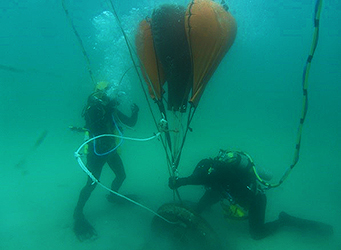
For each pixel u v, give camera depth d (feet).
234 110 63.67
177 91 9.39
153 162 21.45
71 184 17.48
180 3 9.00
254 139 30.12
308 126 40.98
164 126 9.14
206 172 10.30
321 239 11.64
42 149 24.97
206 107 53.88
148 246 10.93
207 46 8.34
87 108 11.04
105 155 11.53
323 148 26.02
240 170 10.02
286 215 11.99
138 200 15.03
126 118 12.21
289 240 11.62
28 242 11.39
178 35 8.60
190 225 9.94
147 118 36.83
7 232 12.16
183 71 9.03
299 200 15.40
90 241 11.39
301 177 18.71
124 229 12.27
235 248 11.05
